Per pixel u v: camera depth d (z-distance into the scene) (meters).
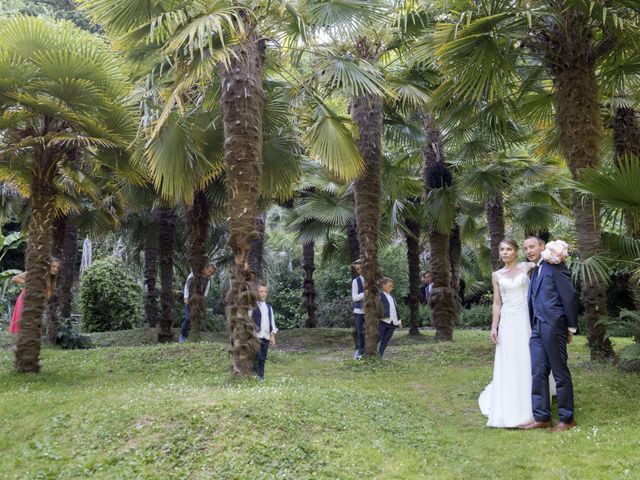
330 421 4.64
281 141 9.23
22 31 6.75
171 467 3.88
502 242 5.54
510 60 7.17
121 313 17.72
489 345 10.23
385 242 15.64
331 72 7.84
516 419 5.00
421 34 9.36
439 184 12.12
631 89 8.70
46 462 4.18
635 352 5.63
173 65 7.96
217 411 4.59
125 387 6.64
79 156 9.82
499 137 10.33
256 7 6.98
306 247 17.77
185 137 7.59
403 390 6.87
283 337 14.80
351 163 7.88
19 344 7.76
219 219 14.03
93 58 7.11
